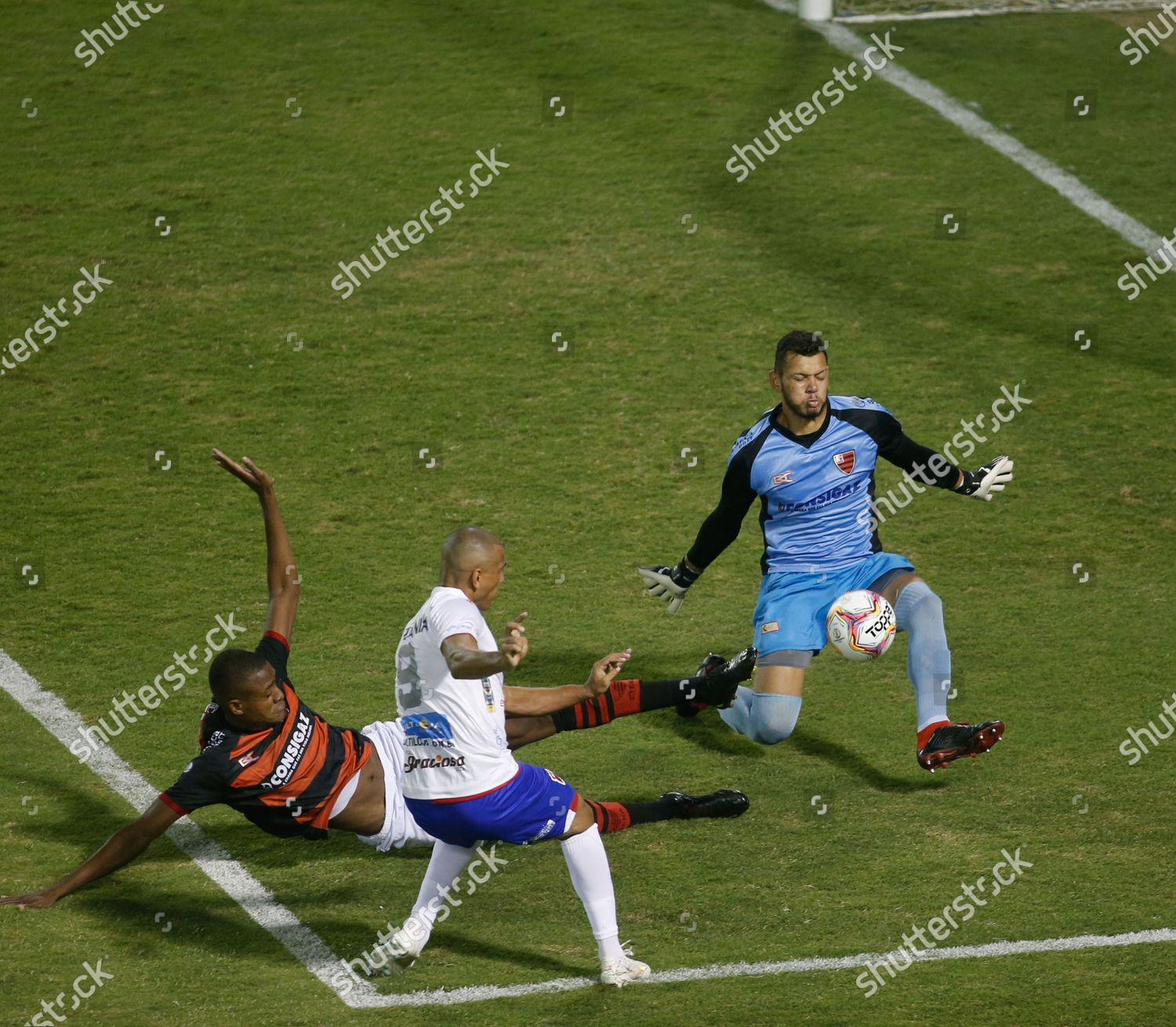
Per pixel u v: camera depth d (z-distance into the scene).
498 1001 17.08
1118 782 22.08
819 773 22.61
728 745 23.52
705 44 49.34
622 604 27.69
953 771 22.52
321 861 20.50
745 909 19.17
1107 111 46.44
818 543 21.47
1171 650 25.81
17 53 47.47
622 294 37.91
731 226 40.59
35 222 39.72
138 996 17.02
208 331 36.12
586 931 18.80
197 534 29.69
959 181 42.84
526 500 30.94
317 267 38.56
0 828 20.86
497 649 17.03
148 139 43.56
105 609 27.25
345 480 31.45
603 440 32.91
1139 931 18.44
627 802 20.92
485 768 16.88
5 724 23.77
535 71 47.47
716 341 36.19
